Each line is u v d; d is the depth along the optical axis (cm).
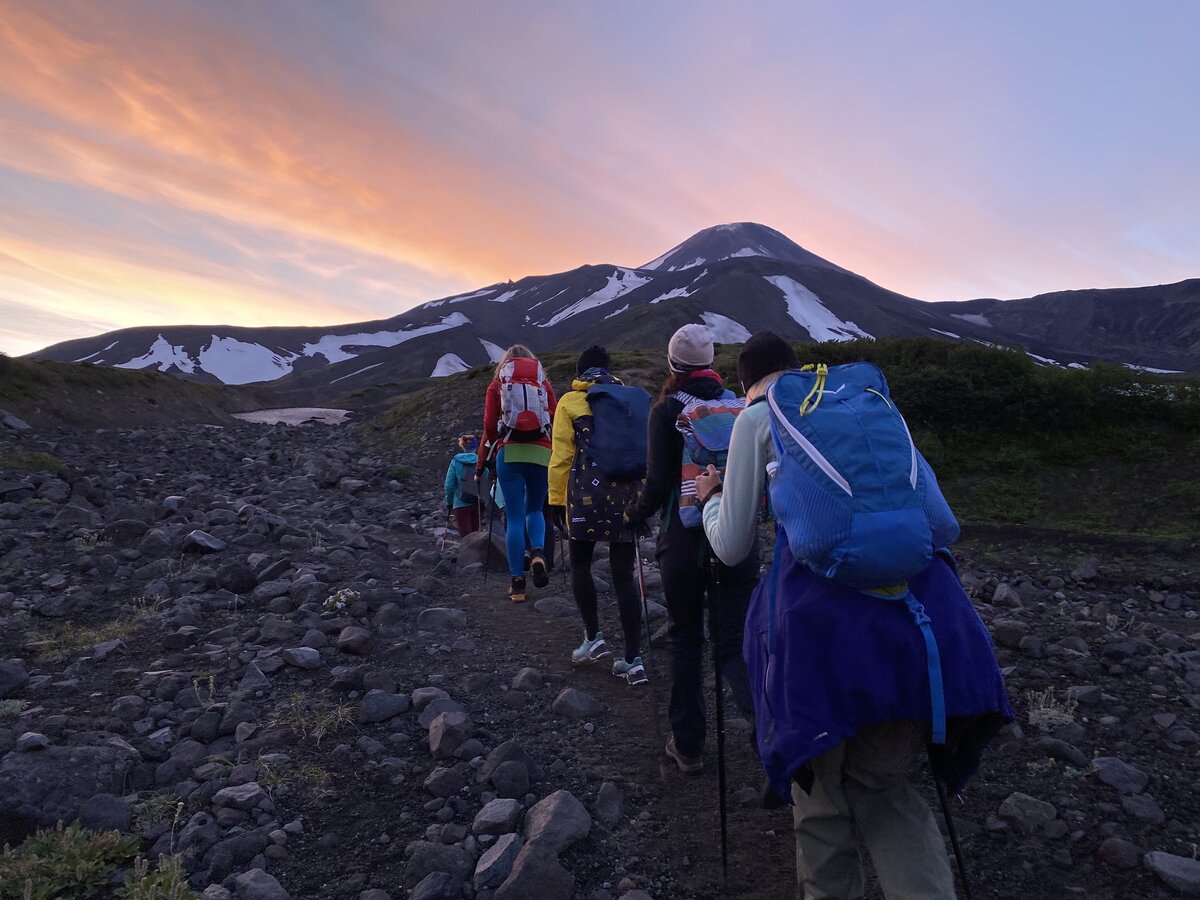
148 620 518
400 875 267
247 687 409
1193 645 570
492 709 404
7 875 245
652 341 16400
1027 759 358
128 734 355
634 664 443
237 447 2022
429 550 818
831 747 186
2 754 318
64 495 980
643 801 321
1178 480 1060
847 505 188
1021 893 264
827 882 206
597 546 826
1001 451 1200
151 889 241
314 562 687
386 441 2058
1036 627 582
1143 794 324
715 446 295
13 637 486
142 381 2889
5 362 2264
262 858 269
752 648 217
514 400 578
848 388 211
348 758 344
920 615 191
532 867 260
